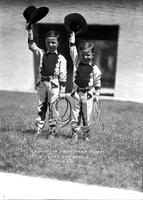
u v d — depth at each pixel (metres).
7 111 7.73
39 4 8.61
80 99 5.29
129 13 10.12
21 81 11.18
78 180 3.98
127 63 10.52
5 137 5.52
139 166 4.37
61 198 3.59
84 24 5.23
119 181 3.93
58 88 5.40
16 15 9.66
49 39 5.31
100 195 3.65
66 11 8.87
